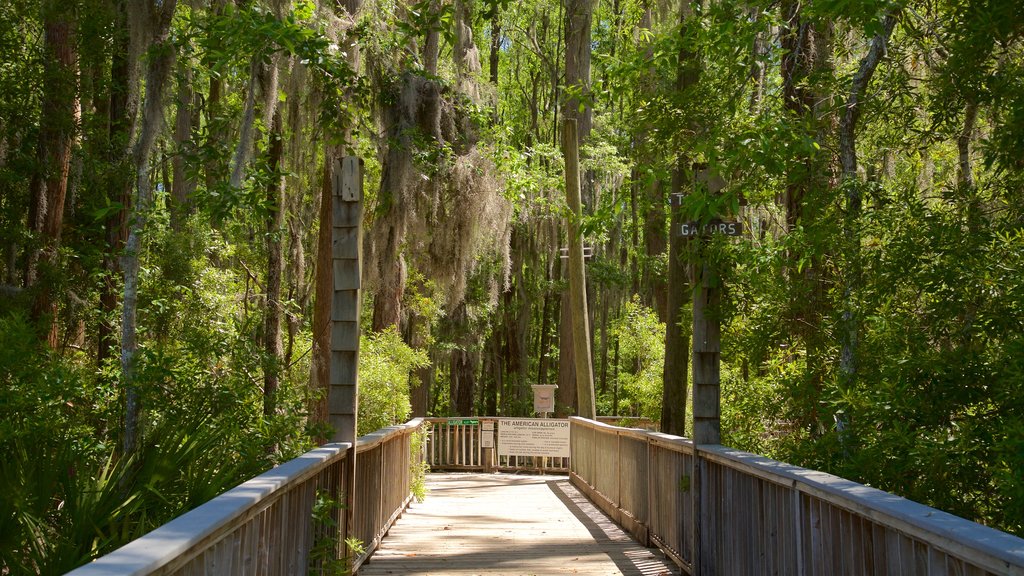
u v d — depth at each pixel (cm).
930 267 455
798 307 583
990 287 423
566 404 2050
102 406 662
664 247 1984
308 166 1164
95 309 933
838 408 495
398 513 937
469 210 1341
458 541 803
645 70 666
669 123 652
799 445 528
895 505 293
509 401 2645
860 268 515
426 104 1184
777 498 437
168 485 453
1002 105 514
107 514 404
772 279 596
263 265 1302
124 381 622
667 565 681
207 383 677
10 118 920
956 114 549
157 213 917
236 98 1330
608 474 1004
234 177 727
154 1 719
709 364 593
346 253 602
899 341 460
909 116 593
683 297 1031
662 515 717
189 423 561
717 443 586
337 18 980
